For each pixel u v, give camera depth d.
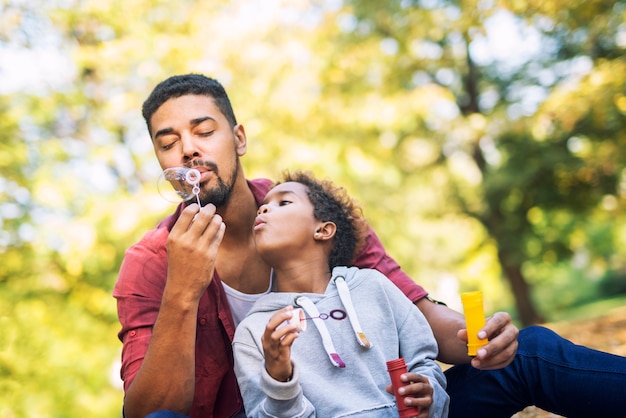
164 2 8.12
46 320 7.33
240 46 8.38
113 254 7.23
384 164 10.68
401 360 1.71
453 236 13.31
